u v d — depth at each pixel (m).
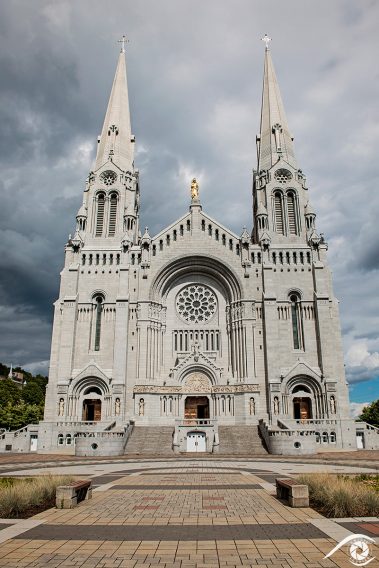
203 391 60.88
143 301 64.12
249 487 21.33
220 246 67.00
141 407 59.31
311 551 10.58
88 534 12.19
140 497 18.28
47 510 15.45
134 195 72.31
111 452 46.91
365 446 56.91
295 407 60.53
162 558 10.09
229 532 12.38
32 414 86.00
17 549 10.79
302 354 61.41
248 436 53.19
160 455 46.59
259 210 68.44
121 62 84.25
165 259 66.50
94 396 59.75
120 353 60.59
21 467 34.12
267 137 75.38
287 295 64.06
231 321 64.75
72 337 61.34
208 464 35.72
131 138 78.06
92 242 67.56
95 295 65.00
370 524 13.16
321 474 19.05
